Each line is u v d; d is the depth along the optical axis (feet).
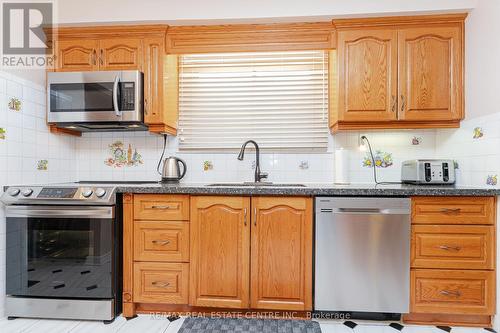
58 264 5.98
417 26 6.57
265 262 5.86
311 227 5.79
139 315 6.13
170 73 7.48
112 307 5.90
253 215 5.84
